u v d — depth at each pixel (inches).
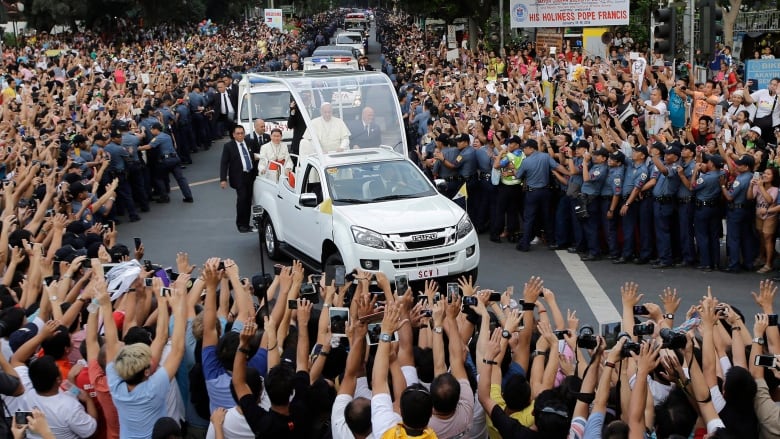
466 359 295.1
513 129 714.8
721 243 615.8
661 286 528.1
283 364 253.4
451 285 291.9
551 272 568.1
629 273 558.3
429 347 291.9
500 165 623.2
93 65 1439.5
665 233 561.6
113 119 814.5
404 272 489.7
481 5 1776.6
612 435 219.6
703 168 542.6
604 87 862.5
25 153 629.9
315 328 326.0
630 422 227.8
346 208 517.0
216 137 1164.5
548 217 619.8
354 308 289.0
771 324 287.1
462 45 1787.6
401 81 1278.3
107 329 277.3
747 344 301.7
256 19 3831.2
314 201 527.5
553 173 605.0
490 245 641.0
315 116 613.9
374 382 239.8
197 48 2003.0
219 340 269.4
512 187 628.1
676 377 253.6
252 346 267.3
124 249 421.1
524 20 1347.2
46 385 268.7
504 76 1211.9
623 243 579.8
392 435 219.6
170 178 911.7
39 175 583.2
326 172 541.6
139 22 2743.6
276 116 866.1
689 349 261.9
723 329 310.3
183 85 1124.5
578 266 579.2
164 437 234.1
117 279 329.1
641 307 302.4
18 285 387.5
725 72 911.0
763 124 714.2
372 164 551.2
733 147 612.4
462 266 501.4
